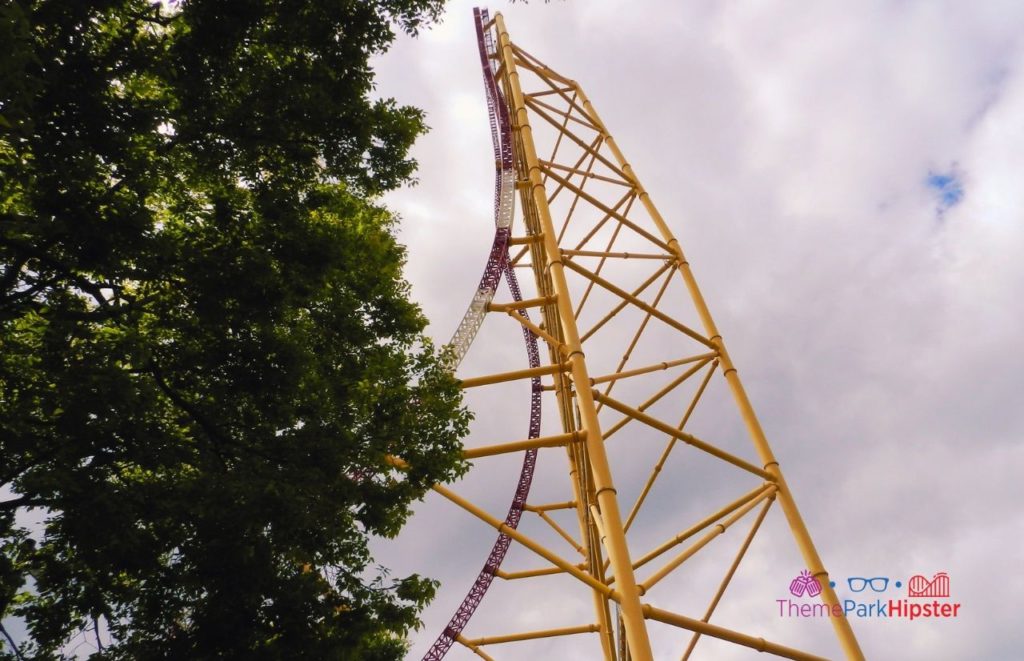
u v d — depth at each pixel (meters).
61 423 9.11
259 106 11.58
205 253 10.66
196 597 10.20
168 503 9.63
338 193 14.70
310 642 10.32
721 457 21.50
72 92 9.22
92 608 10.16
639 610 14.87
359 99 12.94
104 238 9.18
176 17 11.02
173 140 11.22
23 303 9.57
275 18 11.95
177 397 10.64
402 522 12.60
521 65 35.19
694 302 26.47
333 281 13.49
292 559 11.09
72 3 9.38
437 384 14.11
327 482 11.09
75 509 9.16
